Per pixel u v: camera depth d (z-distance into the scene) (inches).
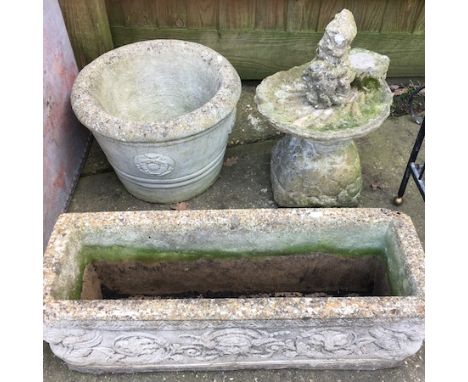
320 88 79.6
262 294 82.6
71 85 101.0
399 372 74.3
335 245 74.1
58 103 94.0
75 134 103.1
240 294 82.7
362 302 60.0
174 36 119.2
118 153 85.4
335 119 80.4
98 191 102.9
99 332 62.1
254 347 65.1
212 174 100.0
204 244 73.8
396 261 68.2
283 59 123.4
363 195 101.7
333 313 59.0
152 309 59.7
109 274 78.7
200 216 71.4
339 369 74.2
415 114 119.6
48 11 89.8
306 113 81.7
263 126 117.0
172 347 65.3
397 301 60.1
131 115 103.0
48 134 89.2
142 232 71.7
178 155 84.7
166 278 79.7
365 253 75.0
